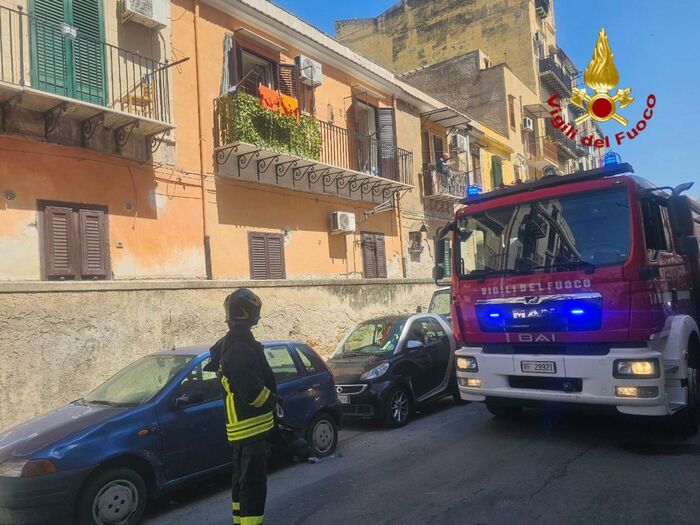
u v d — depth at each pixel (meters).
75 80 9.02
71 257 8.91
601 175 6.35
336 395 6.93
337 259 14.93
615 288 5.74
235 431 3.87
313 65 13.98
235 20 12.52
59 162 8.91
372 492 5.20
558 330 6.08
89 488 4.52
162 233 10.41
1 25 8.19
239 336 3.94
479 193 7.68
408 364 8.36
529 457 5.96
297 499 5.15
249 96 11.88
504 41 30.50
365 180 15.53
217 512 5.09
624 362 5.62
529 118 29.20
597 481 5.09
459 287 7.09
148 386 5.52
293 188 13.52
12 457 4.47
